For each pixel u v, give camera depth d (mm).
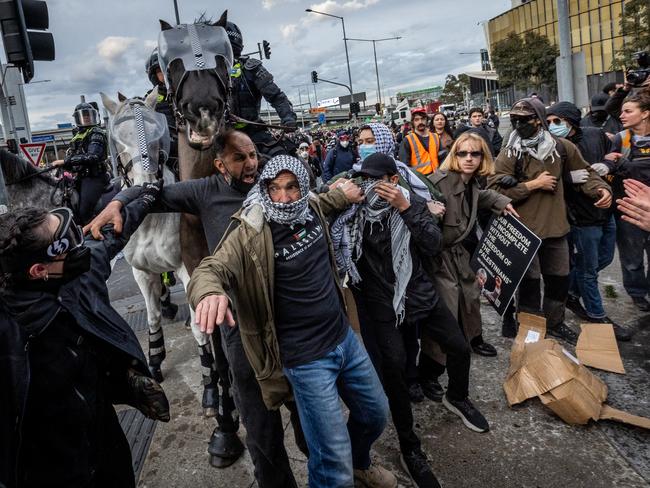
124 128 3186
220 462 2986
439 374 3455
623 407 3172
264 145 3441
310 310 2168
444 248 3160
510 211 3385
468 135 3125
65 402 1733
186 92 2490
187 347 4672
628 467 2688
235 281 2094
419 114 6309
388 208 2648
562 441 2934
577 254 4191
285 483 2402
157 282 3949
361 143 3170
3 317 1578
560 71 7766
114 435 2025
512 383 3373
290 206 2070
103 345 1904
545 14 55812
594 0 49188
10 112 11555
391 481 2650
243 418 2402
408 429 2672
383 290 2709
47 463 1748
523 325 3809
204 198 2510
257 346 2201
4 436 1513
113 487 2043
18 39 4523
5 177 4078
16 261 1602
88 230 2197
